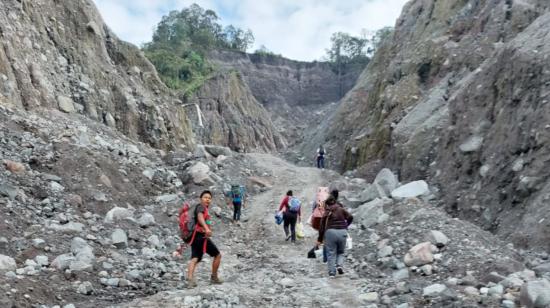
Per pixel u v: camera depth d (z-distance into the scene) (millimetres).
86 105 20969
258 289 7230
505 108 13039
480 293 5918
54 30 21844
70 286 6539
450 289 6098
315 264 9133
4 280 5863
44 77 18688
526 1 21734
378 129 26031
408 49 30625
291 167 23750
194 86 61562
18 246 7438
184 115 30703
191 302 6105
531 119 11430
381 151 24578
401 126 21281
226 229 12859
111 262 7836
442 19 28766
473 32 24625
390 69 31281
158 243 9844
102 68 24047
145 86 27938
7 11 18312
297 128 88125
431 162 17469
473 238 8469
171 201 13578
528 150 11117
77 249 7863
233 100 64438
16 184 10188
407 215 11070
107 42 26875
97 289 6727
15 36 17859
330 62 108500
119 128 23297
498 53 15703
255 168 21453
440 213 10523
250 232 12836
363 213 12359
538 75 12234
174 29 86938
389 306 6141
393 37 39500
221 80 64438
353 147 28047
